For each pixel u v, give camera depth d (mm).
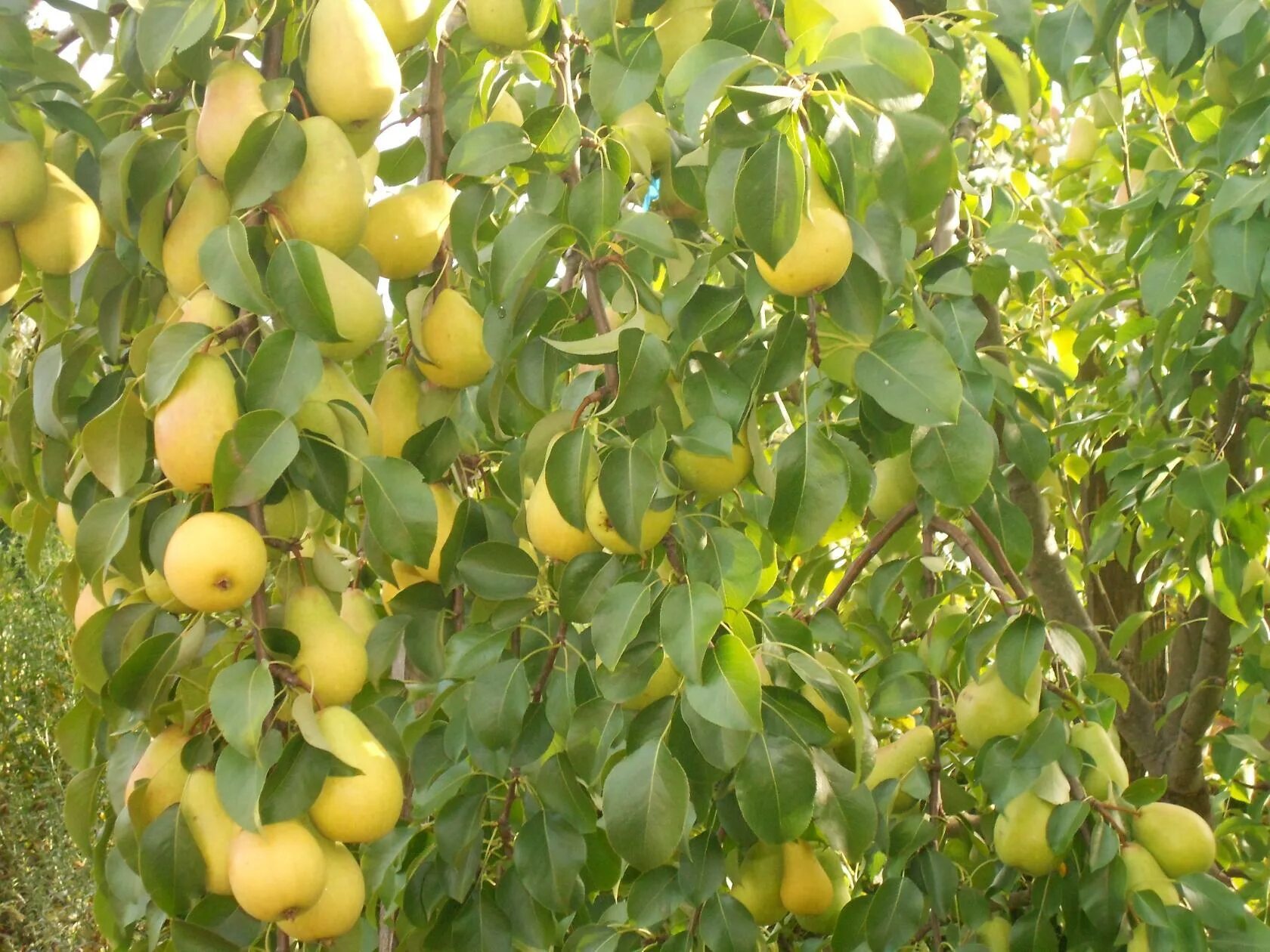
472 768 1944
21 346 2221
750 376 1725
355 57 1543
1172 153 2738
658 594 1541
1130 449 2598
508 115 2180
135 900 1594
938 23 1806
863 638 2459
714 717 1394
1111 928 1838
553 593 1869
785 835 1521
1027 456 2117
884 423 1695
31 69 1685
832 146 1321
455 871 1833
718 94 1375
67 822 1708
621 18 1835
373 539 1799
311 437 1481
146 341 1537
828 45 1332
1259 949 1803
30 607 6270
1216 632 2516
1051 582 2500
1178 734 2814
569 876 1745
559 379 2215
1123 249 3100
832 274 1380
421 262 1806
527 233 1616
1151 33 2088
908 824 2016
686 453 1627
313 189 1497
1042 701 2111
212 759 1446
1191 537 2410
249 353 1495
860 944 1991
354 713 1568
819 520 1496
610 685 1536
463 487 2002
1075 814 1840
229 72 1521
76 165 1726
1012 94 1850
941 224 2268
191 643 1443
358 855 2086
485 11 1834
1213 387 2527
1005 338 3189
